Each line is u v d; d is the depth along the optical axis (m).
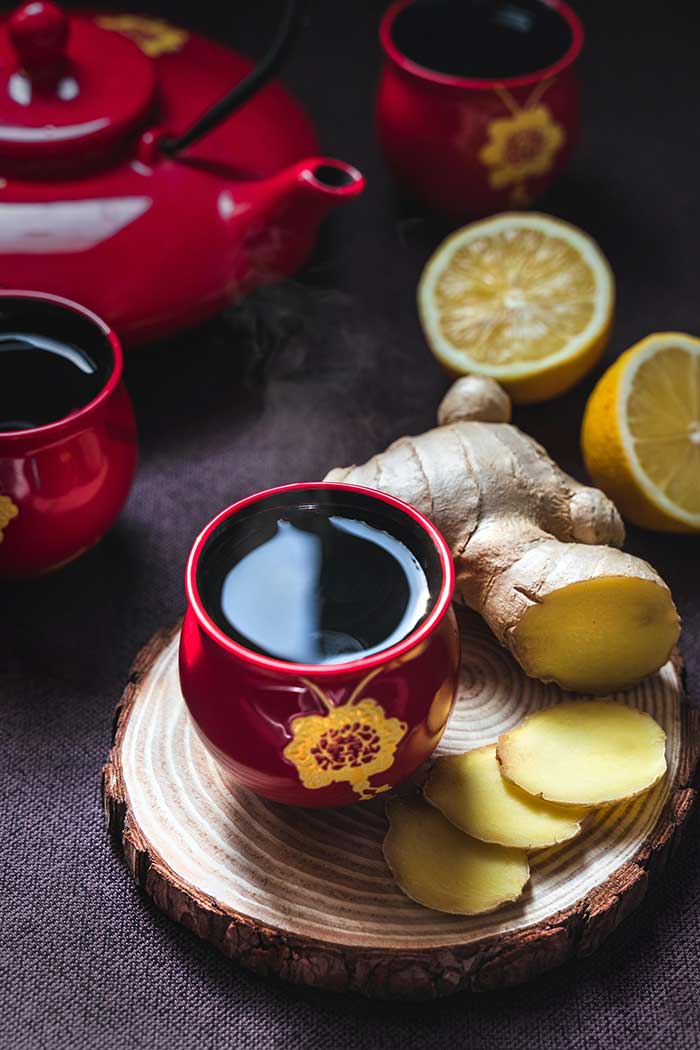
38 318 0.51
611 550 0.48
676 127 0.70
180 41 0.63
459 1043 0.44
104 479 0.50
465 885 0.44
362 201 0.66
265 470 0.57
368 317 0.62
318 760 0.43
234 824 0.46
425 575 0.44
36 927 0.46
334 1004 0.45
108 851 0.47
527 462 0.51
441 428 0.52
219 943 0.45
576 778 0.45
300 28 0.56
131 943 0.46
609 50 0.74
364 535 0.45
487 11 0.65
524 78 0.61
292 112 0.63
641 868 0.45
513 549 0.48
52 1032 0.44
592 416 0.54
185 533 0.55
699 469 0.54
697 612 0.53
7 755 0.49
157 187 0.57
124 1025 0.44
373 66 0.72
